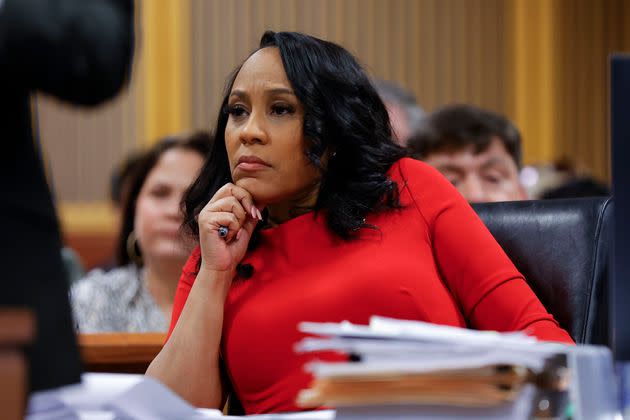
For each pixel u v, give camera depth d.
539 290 4.73
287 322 4.38
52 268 3.18
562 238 4.75
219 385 4.57
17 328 2.74
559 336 4.21
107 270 9.10
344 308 4.32
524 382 3.26
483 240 4.52
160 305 7.72
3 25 2.95
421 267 4.41
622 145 3.45
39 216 3.18
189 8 15.05
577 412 3.21
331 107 4.47
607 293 4.64
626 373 3.45
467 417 3.13
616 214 3.46
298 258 4.54
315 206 4.60
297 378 4.35
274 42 4.61
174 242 7.58
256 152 4.47
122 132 14.90
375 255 4.43
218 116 4.87
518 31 15.91
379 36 15.38
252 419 3.58
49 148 14.68
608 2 16.14
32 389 3.06
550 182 10.23
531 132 15.96
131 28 3.21
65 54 3.00
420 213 4.58
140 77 14.98
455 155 7.25
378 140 4.67
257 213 4.49
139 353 5.61
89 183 14.79
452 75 15.66
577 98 16.11
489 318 4.39
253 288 4.54
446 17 15.61
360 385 3.13
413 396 3.12
